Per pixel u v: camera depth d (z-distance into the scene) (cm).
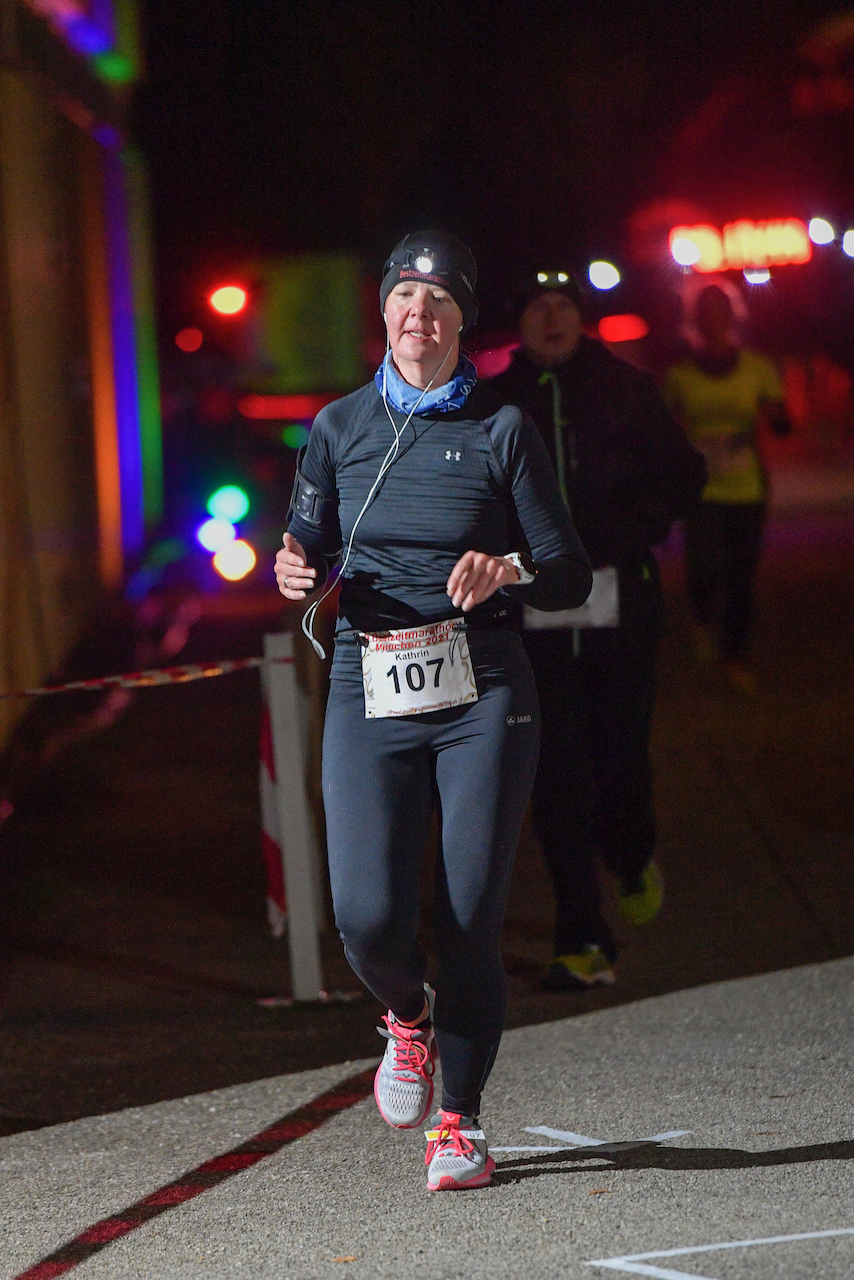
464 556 943
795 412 9825
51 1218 1020
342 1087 1249
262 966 1595
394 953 986
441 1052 1006
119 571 4191
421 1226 962
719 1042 1293
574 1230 939
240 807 2205
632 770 1503
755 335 5059
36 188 3225
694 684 2898
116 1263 943
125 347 4522
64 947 1664
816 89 5459
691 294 2658
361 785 986
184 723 2741
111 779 2380
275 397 4741
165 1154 1127
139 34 4884
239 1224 990
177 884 1872
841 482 7244
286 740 1474
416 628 979
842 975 1448
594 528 1430
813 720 2562
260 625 3662
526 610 1427
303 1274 902
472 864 980
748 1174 1015
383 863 979
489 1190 1016
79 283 3734
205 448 4616
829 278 2508
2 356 2730
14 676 2647
